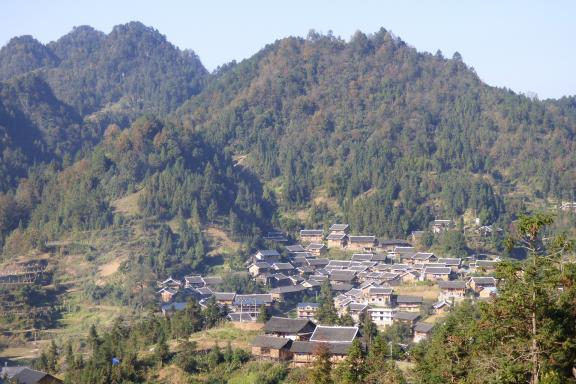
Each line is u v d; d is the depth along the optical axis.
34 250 150.38
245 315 113.88
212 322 99.69
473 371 45.34
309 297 142.25
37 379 79.12
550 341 39.72
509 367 40.75
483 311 42.75
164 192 167.25
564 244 41.72
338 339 79.38
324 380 59.03
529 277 40.50
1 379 79.25
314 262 160.75
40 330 120.50
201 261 152.38
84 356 98.50
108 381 75.56
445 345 55.41
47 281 140.62
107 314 128.38
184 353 79.88
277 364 77.94
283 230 183.88
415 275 146.25
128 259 145.00
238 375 76.88
